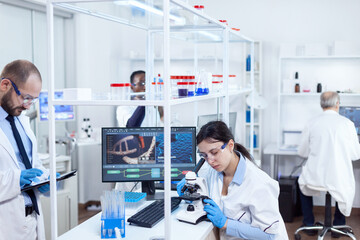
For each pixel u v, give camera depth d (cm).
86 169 540
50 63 181
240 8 521
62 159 394
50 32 180
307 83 510
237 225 201
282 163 520
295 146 494
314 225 435
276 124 525
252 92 404
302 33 508
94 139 461
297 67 512
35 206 236
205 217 211
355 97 500
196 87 236
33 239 236
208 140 196
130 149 244
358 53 475
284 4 509
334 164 395
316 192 411
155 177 246
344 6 495
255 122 525
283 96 519
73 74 527
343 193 393
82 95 182
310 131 416
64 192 383
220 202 214
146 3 200
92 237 192
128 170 244
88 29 524
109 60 537
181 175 249
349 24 495
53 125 184
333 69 503
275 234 199
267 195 197
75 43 520
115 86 193
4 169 223
